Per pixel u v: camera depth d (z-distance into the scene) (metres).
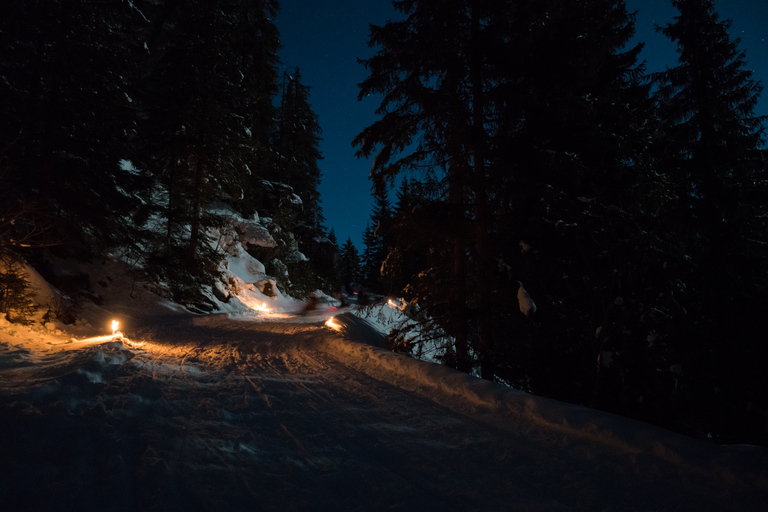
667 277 8.36
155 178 23.44
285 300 36.28
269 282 34.50
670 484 3.62
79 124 16.55
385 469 3.93
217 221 25.31
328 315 30.11
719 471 3.69
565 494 3.48
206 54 24.39
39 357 8.54
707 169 15.48
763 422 11.77
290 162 48.53
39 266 17.11
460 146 11.13
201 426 4.86
